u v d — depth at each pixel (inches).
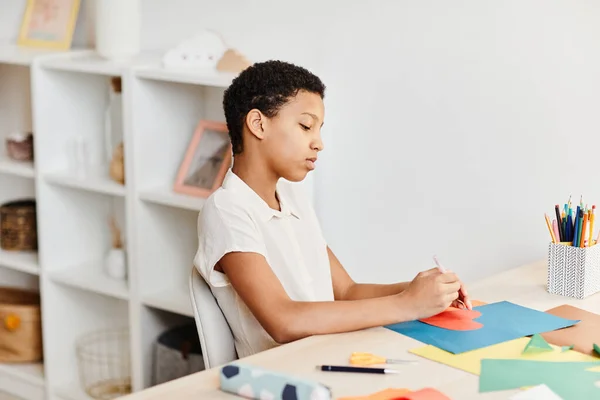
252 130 68.9
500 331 62.6
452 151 95.0
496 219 92.8
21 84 134.3
